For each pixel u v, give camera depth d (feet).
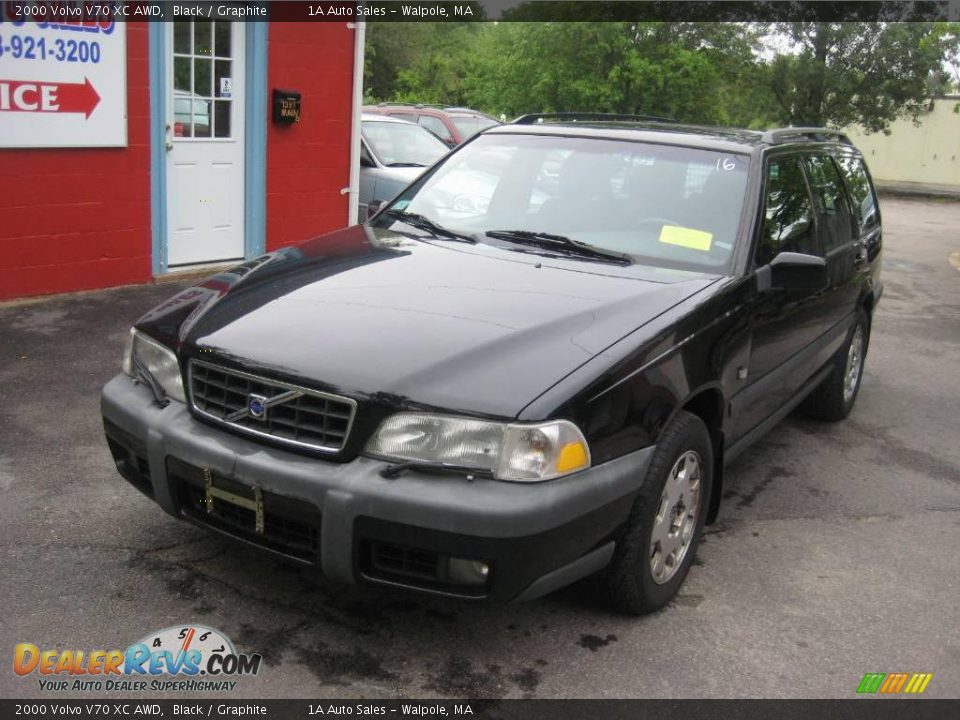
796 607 12.73
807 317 16.38
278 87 28.99
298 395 10.25
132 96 25.59
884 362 27.02
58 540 12.89
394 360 10.28
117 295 25.73
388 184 35.70
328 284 12.35
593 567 10.73
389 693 10.23
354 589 12.16
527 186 15.29
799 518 15.75
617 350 10.88
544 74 111.04
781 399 16.26
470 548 9.55
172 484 11.07
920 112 127.03
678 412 11.93
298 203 30.48
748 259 13.83
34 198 24.29
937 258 53.16
